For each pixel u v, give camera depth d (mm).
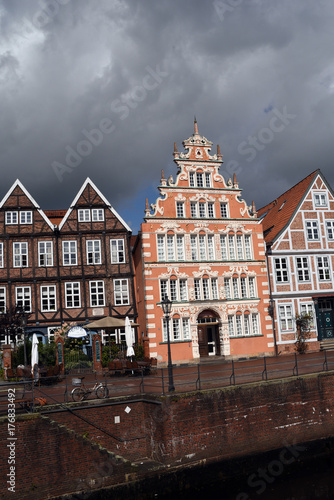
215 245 35281
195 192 35438
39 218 34719
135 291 35656
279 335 35812
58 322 33562
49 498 15570
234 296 35375
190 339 33344
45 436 16438
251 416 20000
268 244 36812
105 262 35094
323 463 20719
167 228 34188
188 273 34156
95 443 16953
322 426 21562
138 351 31859
